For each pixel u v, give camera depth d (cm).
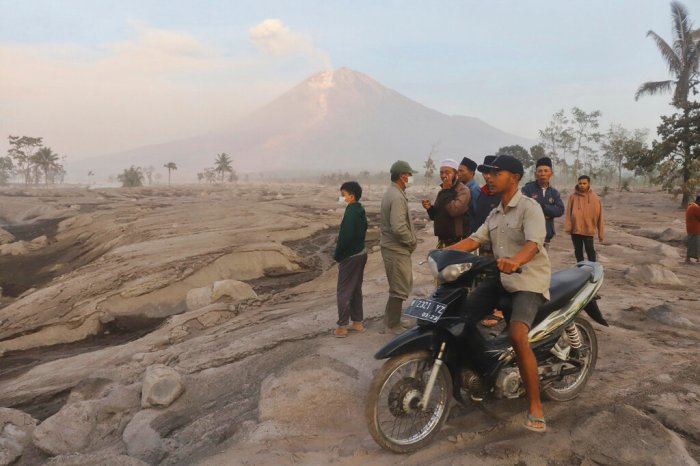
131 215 3956
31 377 1062
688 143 3434
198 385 664
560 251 1373
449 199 666
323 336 727
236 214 3684
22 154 17000
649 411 435
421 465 384
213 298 1265
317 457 412
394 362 388
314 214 3919
